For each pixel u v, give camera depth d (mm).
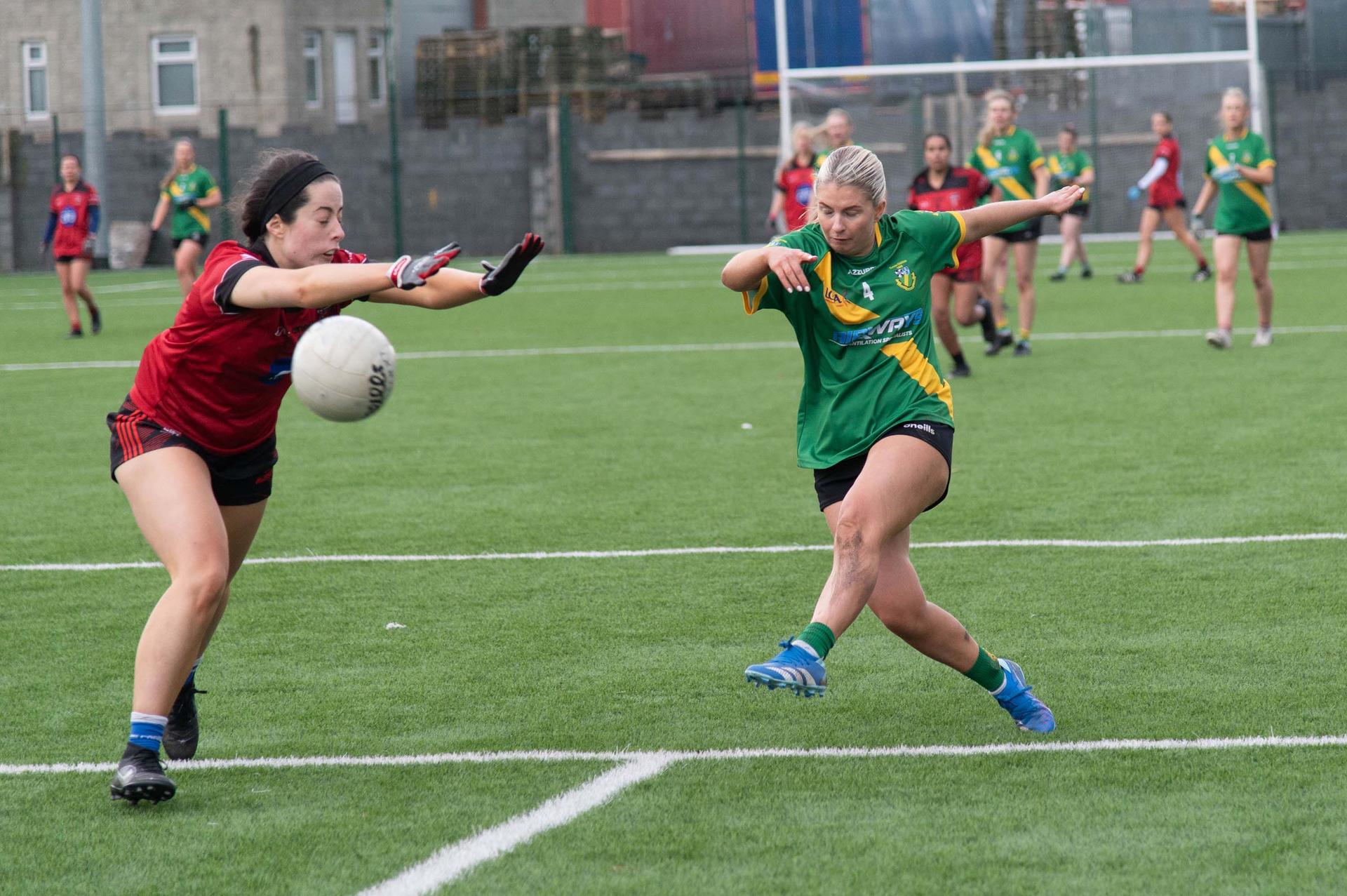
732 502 25250
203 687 16109
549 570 20969
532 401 37250
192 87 116438
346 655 17234
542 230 106125
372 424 34125
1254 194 41281
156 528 12797
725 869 11250
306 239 12781
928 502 13336
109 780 13438
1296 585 19094
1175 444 29094
